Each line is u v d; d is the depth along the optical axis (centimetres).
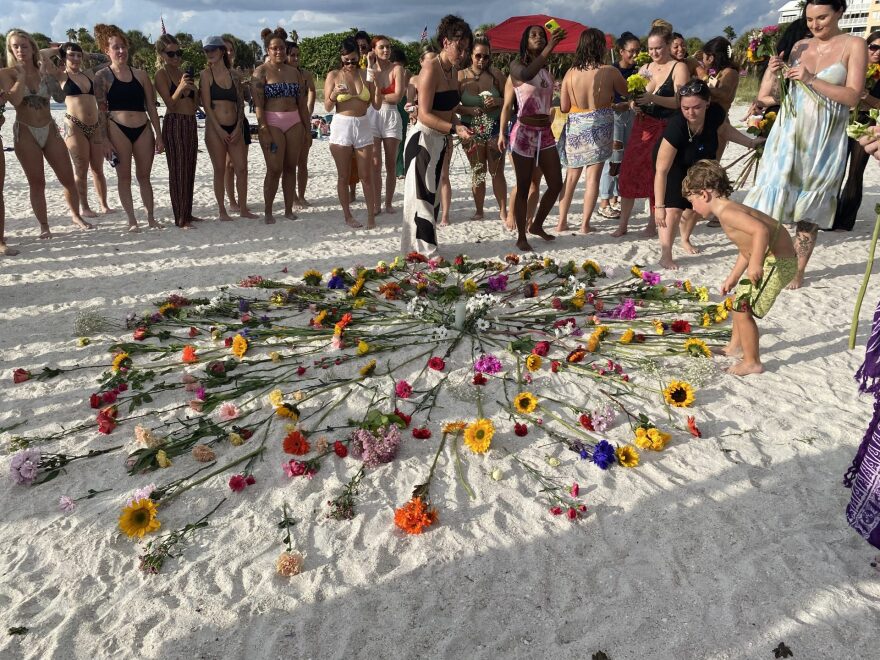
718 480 297
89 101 770
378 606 235
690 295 501
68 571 253
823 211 496
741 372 388
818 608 229
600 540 264
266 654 217
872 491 237
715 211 375
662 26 653
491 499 289
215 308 486
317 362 405
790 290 525
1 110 638
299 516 280
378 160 808
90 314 466
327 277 579
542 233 680
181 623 230
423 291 507
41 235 710
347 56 682
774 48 578
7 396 379
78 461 320
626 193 684
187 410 362
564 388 378
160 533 272
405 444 328
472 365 404
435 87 566
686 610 231
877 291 516
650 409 356
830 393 366
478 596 239
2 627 229
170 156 728
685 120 539
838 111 465
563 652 216
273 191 761
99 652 219
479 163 696
